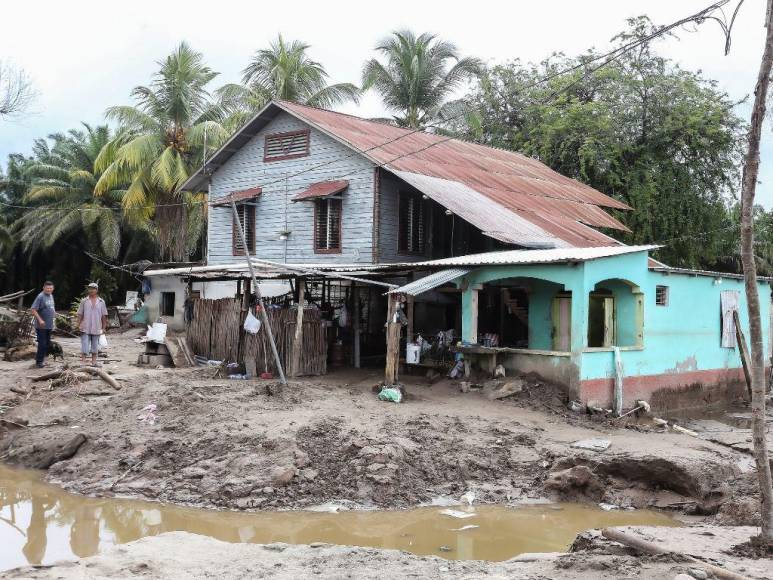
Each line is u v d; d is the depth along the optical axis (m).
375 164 21.03
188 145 33.47
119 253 43.59
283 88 36.78
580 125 31.95
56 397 14.44
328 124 22.62
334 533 9.06
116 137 35.41
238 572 6.79
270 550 7.64
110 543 8.88
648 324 16.22
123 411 13.38
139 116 33.03
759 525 8.47
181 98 33.38
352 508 9.88
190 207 34.00
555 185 26.62
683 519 9.80
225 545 7.80
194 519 9.58
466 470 10.92
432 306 20.34
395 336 14.78
